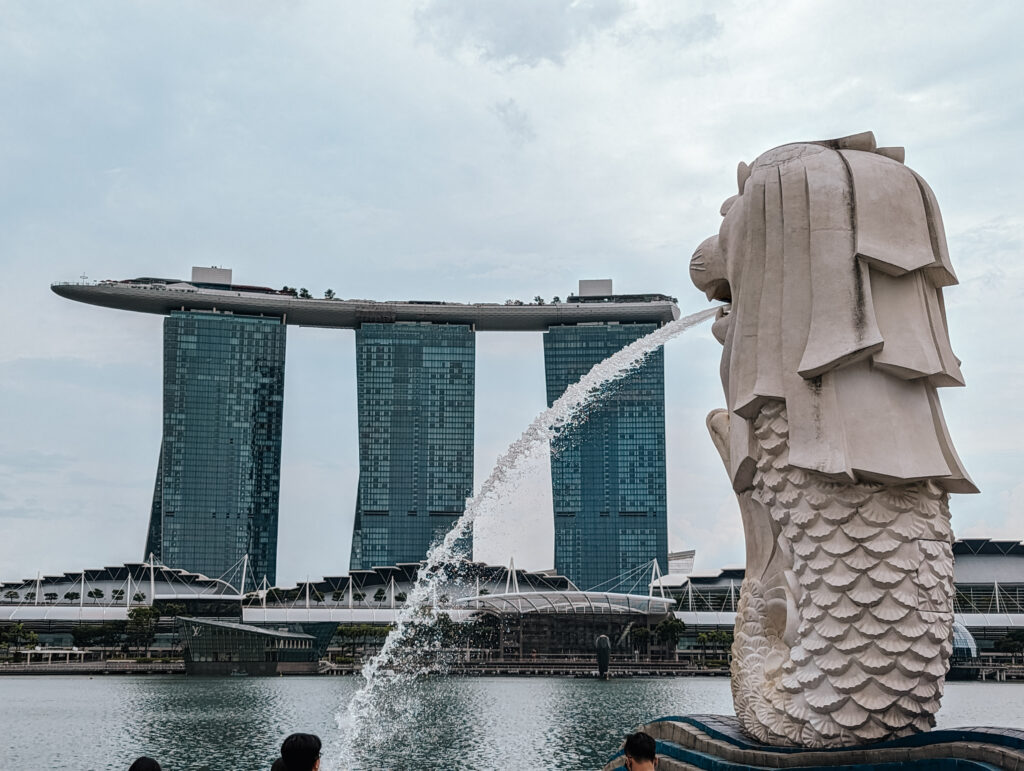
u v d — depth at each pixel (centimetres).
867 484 1397
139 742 5044
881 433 1390
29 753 4597
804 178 1464
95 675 12781
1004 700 7325
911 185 1450
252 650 12762
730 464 1588
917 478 1376
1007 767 1116
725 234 1611
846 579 1380
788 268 1459
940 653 1373
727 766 1413
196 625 12631
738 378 1507
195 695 8788
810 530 1416
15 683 10938
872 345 1374
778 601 1485
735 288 1545
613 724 5834
